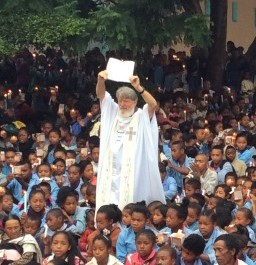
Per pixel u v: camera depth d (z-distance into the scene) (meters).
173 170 17.80
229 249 12.02
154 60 26.88
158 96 24.61
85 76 26.33
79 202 15.81
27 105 23.94
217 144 19.33
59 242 12.80
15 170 17.34
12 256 12.96
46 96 24.42
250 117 24.16
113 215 14.11
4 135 20.80
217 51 26.83
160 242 13.37
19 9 21.33
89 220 14.66
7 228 13.96
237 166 18.59
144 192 14.95
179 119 23.42
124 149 14.85
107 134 14.99
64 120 22.58
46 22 21.27
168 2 22.39
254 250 13.20
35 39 21.23
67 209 14.98
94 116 22.22
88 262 12.91
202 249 12.75
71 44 21.70
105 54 26.86
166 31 22.23
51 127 20.86
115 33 21.41
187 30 22.39
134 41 21.94
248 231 14.15
